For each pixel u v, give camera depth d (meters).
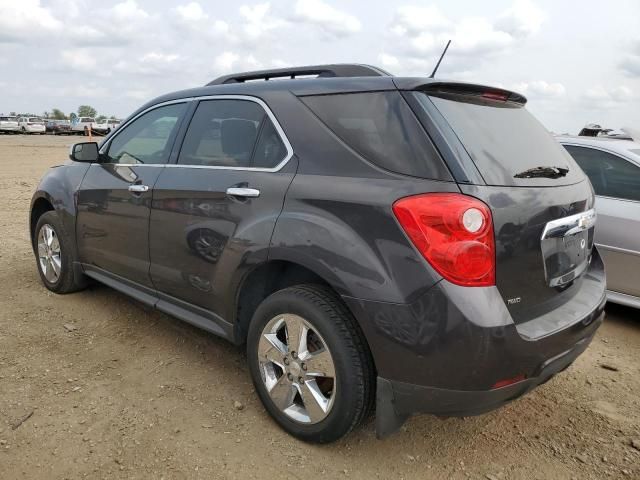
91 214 4.13
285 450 2.68
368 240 2.35
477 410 2.28
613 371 3.75
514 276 2.32
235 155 3.10
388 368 2.35
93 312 4.34
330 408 2.55
